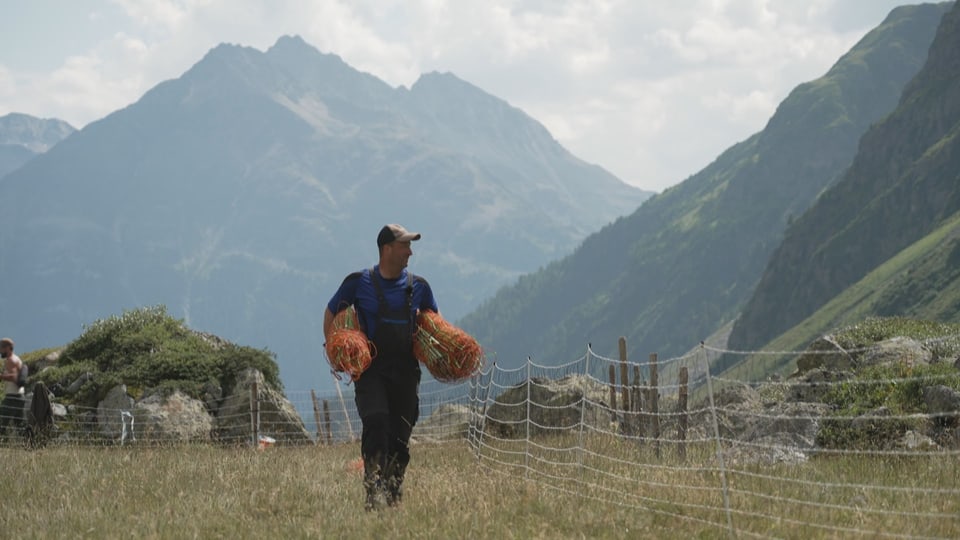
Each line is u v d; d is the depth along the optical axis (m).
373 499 9.48
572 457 14.66
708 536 8.16
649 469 12.11
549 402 21.88
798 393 16.72
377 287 9.71
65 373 27.17
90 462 15.59
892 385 14.81
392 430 9.83
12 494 11.65
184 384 26.30
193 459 16.23
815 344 19.91
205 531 8.64
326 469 14.10
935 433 13.68
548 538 8.09
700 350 8.78
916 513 8.01
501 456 16.14
